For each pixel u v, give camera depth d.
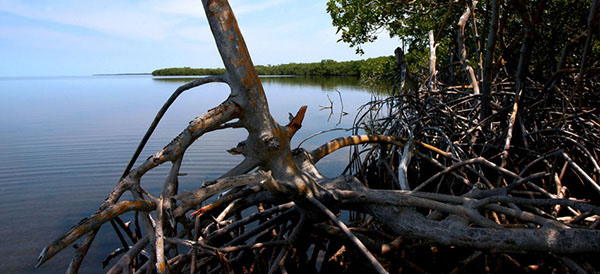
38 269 4.49
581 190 4.08
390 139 3.92
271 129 2.77
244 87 2.62
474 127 4.57
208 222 3.41
